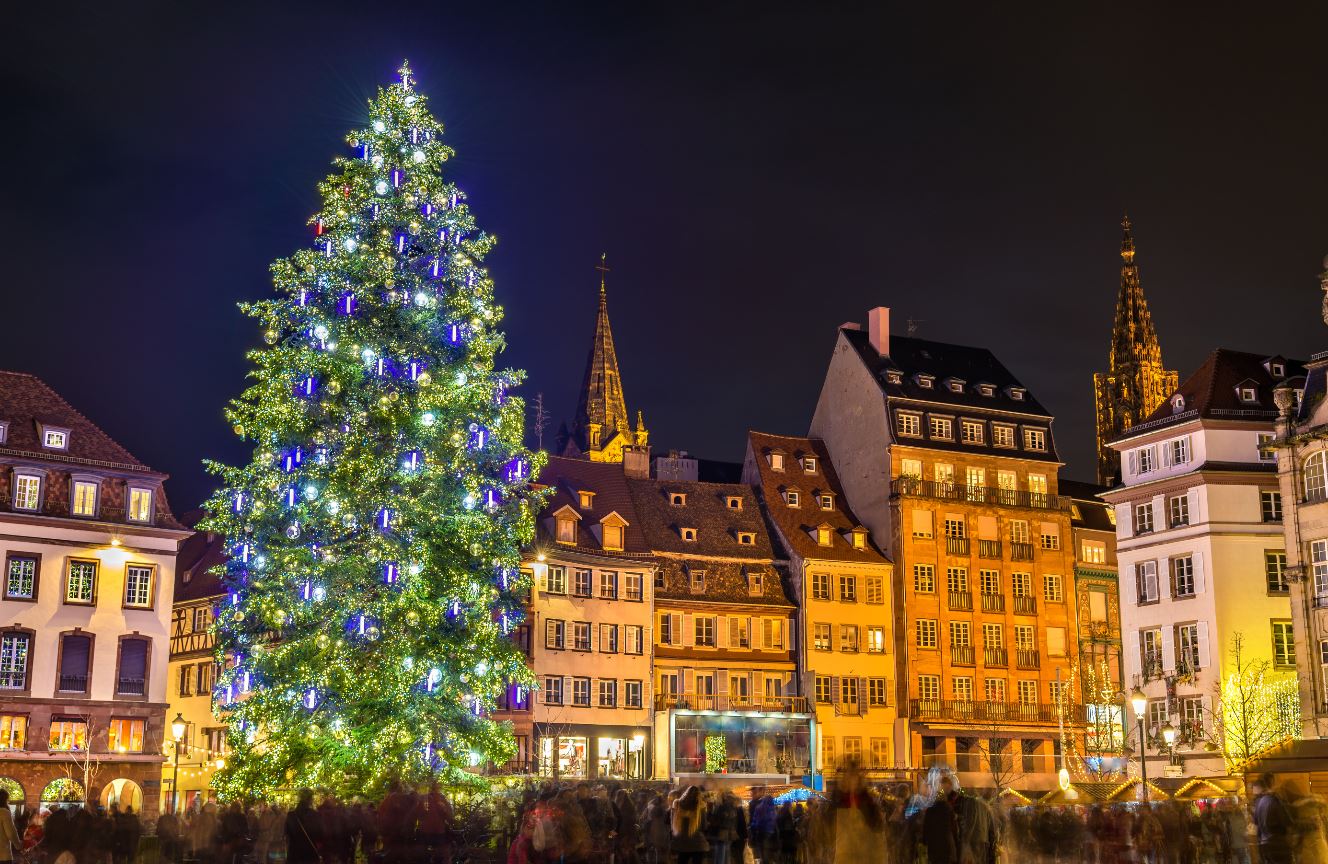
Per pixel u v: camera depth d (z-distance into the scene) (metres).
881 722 87.94
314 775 42.78
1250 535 74.56
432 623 43.69
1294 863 24.34
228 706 45.19
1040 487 96.69
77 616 64.56
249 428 45.22
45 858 34.66
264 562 44.03
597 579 81.31
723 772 81.94
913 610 89.94
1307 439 65.50
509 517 47.44
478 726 45.78
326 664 43.06
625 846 31.89
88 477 65.81
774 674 86.50
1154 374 154.38
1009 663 92.06
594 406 169.62
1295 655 69.19
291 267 46.22
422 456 44.41
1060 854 38.28
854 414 95.69
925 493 91.81
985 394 97.56
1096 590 97.88
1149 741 75.31
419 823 31.64
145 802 65.00
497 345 47.97
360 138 47.25
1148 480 78.38
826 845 19.97
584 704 79.00
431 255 47.25
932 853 22.14
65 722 63.66
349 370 44.41
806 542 89.94
